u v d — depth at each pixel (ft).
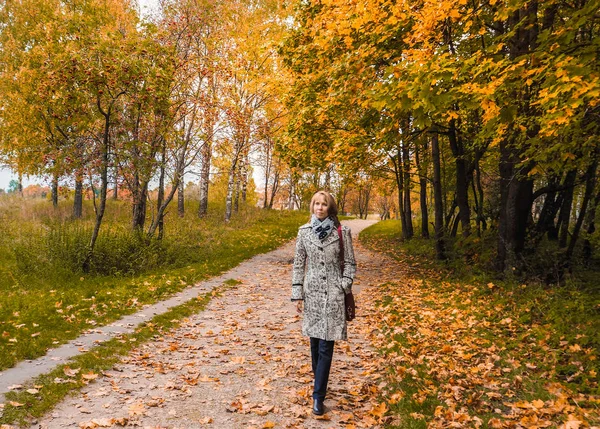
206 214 83.61
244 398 13.21
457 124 36.52
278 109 66.59
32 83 56.29
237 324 22.68
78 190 65.77
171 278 34.45
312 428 11.35
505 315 21.91
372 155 39.65
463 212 41.19
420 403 12.50
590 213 40.37
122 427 11.07
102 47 34.88
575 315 20.34
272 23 63.93
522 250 32.30
